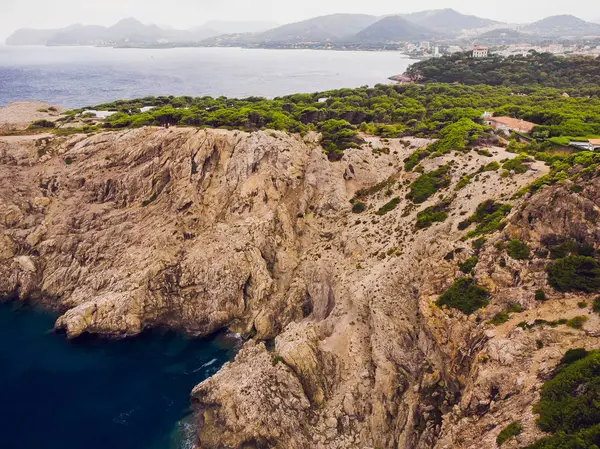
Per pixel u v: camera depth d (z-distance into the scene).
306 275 66.94
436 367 44.78
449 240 52.97
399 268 54.53
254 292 67.75
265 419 46.50
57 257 75.94
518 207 47.31
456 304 44.09
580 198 41.19
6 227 79.44
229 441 45.91
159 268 69.44
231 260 68.75
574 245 40.19
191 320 67.38
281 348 52.53
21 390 55.38
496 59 199.50
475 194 57.94
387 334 49.59
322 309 62.09
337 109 105.69
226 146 82.88
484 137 73.19
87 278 71.88
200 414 51.12
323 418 47.19
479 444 32.69
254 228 72.00
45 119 112.44
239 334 66.19
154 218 76.69
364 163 76.31
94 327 65.12
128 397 54.41
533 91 134.62
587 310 35.84
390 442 43.84
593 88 131.12
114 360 61.09
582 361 31.61
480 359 37.72
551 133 77.88
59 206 81.31
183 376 58.06
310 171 77.62
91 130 97.31
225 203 77.75
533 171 56.03
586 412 28.98
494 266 44.12
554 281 38.81
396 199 67.25
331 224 71.69
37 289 74.19
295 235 73.25
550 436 29.28
